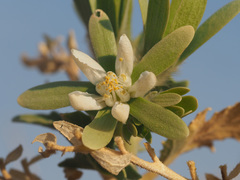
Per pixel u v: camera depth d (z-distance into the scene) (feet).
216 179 0.57
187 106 0.54
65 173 0.62
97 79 0.56
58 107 0.56
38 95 0.56
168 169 0.53
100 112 0.54
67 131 0.53
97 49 0.58
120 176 0.59
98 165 0.58
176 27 0.57
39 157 0.62
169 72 0.58
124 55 0.55
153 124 0.52
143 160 0.53
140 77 0.53
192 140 0.62
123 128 0.56
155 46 0.54
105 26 0.58
